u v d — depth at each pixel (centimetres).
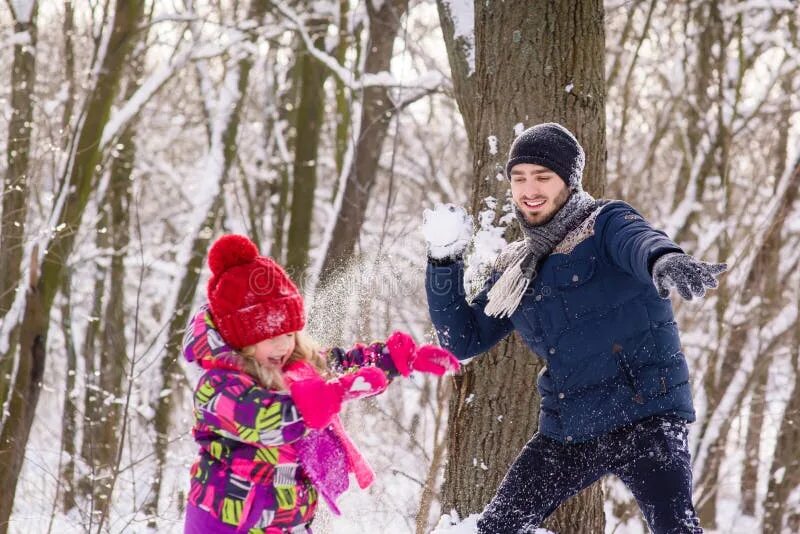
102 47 909
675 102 1336
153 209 1972
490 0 504
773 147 1400
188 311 1246
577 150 375
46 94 1387
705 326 1273
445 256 391
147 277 1755
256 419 297
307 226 1320
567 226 370
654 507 351
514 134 495
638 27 1402
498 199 498
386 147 1644
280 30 1295
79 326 1675
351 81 1102
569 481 380
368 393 298
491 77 504
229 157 1304
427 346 346
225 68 1476
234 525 311
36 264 870
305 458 319
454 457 512
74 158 898
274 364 322
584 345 369
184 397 1346
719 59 1279
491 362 498
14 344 915
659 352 363
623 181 1296
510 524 385
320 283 595
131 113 1005
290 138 1611
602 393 369
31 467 1024
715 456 1162
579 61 492
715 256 1339
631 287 361
